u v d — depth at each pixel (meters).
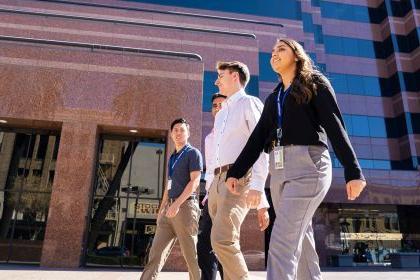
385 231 24.89
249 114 3.23
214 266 3.87
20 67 12.90
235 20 24.84
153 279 4.23
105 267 12.57
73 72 13.14
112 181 13.48
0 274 8.60
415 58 34.00
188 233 4.25
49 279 7.67
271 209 17.67
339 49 34.94
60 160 12.26
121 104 13.12
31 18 19.98
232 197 3.03
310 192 2.20
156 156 14.01
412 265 19.03
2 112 12.45
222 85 3.60
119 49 14.34
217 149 3.31
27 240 12.98
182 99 13.48
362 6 37.12
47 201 13.38
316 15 34.69
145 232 13.24
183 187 4.42
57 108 12.76
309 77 2.40
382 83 34.69
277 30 25.66
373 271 15.95
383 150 32.38
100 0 26.06
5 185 13.32
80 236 11.73
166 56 14.61
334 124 2.24
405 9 36.16
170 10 26.72
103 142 13.78
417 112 32.78
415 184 23.91
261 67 24.83
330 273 14.06
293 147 2.31
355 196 2.08
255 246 13.84
